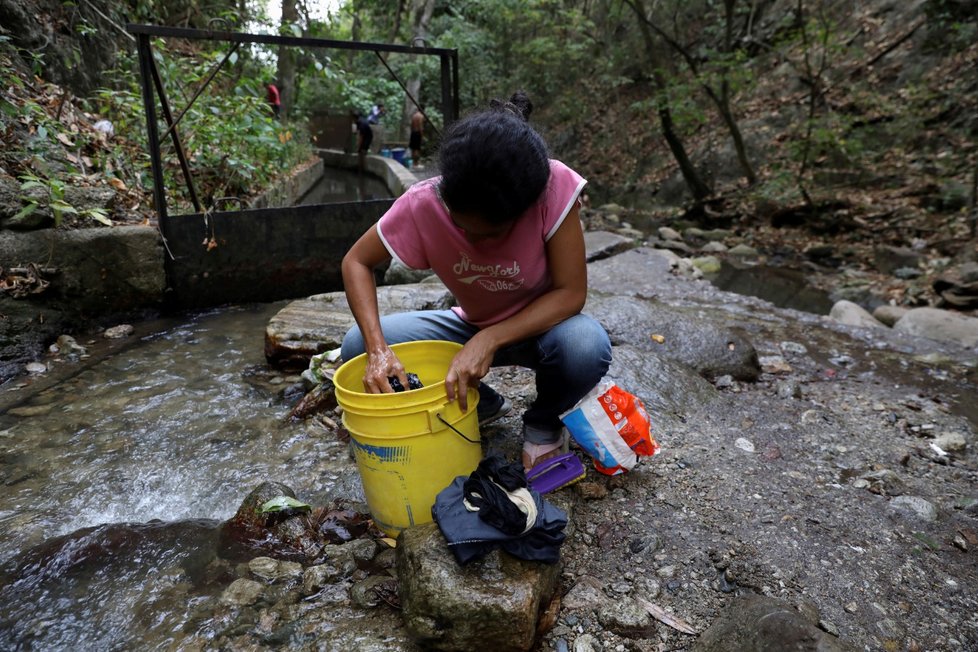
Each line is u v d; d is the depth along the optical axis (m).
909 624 1.72
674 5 14.98
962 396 3.34
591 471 2.32
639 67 16.25
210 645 1.64
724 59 10.01
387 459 1.78
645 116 15.31
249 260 4.51
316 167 11.83
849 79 11.66
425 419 1.75
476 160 1.46
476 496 1.65
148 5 7.57
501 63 18.61
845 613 1.74
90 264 3.98
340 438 2.69
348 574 1.89
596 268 5.96
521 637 1.53
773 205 9.74
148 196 5.26
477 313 2.10
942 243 7.27
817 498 2.23
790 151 10.84
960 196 7.95
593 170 15.81
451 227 1.82
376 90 17.14
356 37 19.34
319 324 3.49
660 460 2.42
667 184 13.08
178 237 4.29
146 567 1.93
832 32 9.68
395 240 1.93
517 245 1.82
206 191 5.91
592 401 2.07
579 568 1.89
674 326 3.53
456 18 18.55
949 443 2.70
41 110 4.73
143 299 4.21
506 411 2.57
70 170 4.62
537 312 1.91
